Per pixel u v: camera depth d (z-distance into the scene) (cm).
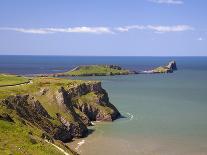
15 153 5909
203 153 9556
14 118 8356
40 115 10719
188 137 11231
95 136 11425
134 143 10531
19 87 12875
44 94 12462
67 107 12206
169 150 9800
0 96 10094
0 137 6519
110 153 9494
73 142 10700
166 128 12494
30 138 6888
